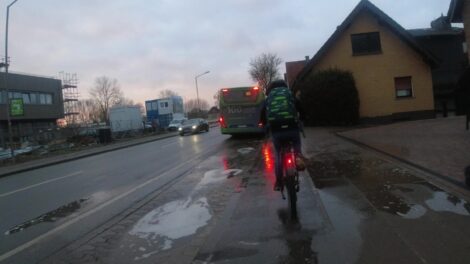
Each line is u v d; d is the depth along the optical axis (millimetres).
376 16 28250
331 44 28828
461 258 4547
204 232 6410
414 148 12227
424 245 4973
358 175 9453
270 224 6344
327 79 27406
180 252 5613
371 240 5281
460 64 35094
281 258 4980
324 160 12203
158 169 14453
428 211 6246
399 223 5824
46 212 9148
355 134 19000
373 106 28859
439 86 34875
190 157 17281
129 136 47031
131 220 7566
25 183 15062
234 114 25312
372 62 28781
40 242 6820
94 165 18984
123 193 10414
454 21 21922
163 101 59125
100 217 8117
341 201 7293
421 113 28438
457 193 7078
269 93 7195
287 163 6711
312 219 6410
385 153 11930
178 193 9562
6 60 27281
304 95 28359
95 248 6184
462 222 5645
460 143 12359
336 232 5691
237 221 6668
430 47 35344
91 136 43375
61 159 23984
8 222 8523
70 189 12188
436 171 8523
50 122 60344
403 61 28531
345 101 27234
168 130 54469
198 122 41656
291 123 6938
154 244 6125
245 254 5211
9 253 6383
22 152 31719
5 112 50406
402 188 7766
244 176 10992
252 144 20812
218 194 9031
